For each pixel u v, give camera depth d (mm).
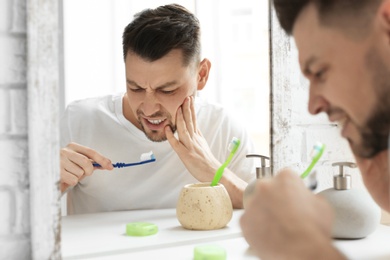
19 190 569
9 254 567
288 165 878
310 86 529
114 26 972
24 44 560
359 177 907
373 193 606
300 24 507
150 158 1056
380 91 482
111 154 1041
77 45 930
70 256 696
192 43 1036
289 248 424
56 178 579
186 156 1032
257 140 1176
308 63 509
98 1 944
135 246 749
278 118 869
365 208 786
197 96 1184
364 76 482
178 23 1002
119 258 713
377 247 770
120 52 992
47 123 569
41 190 570
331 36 484
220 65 1184
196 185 897
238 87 1199
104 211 1006
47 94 566
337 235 806
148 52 975
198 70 1095
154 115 1034
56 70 571
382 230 872
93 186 1012
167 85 1010
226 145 1130
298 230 425
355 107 499
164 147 1069
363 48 475
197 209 836
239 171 1096
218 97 1201
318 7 487
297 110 885
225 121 1151
